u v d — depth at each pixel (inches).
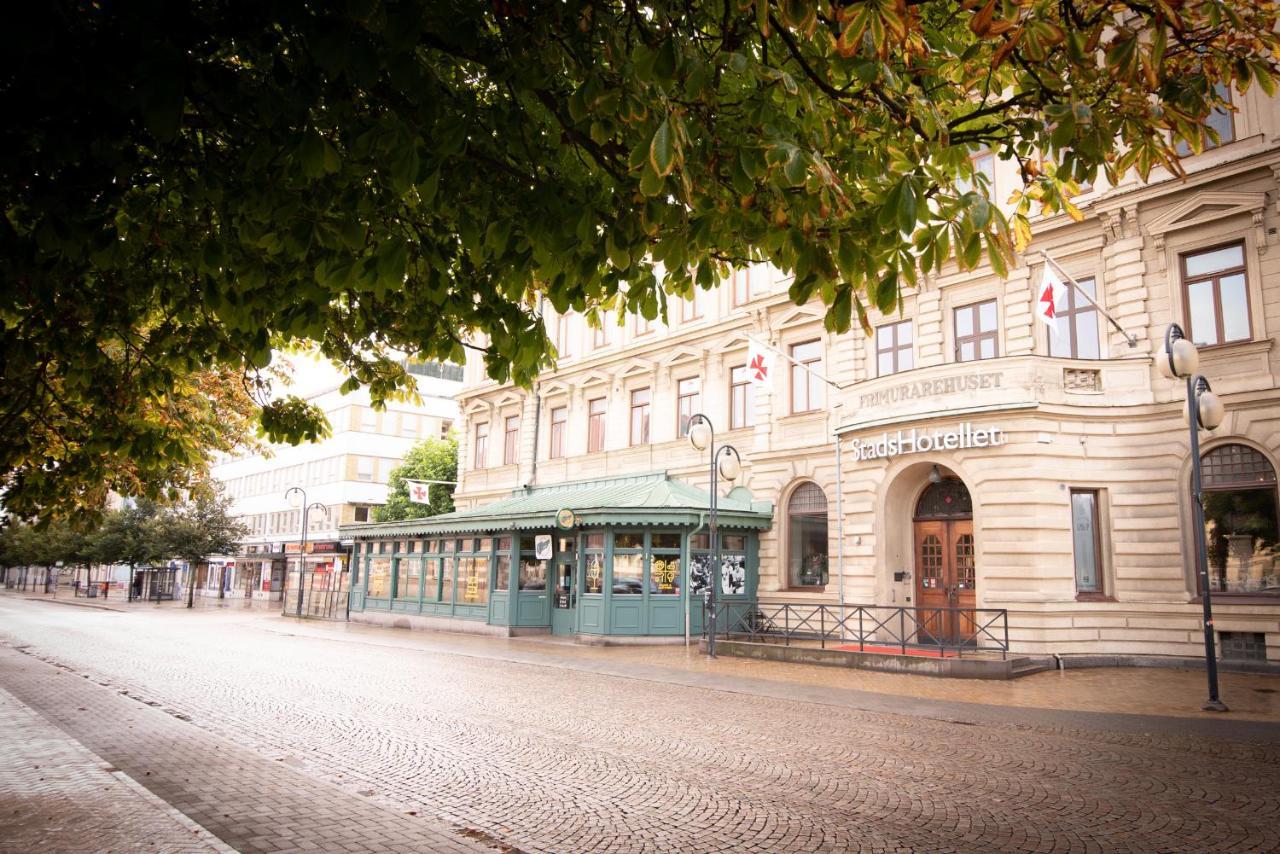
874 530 796.6
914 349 863.7
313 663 729.0
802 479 944.9
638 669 670.5
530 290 234.4
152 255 224.4
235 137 176.6
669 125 128.4
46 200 156.5
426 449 2049.7
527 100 200.2
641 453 1144.8
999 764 348.5
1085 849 243.9
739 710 483.5
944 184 160.4
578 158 202.1
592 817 273.9
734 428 1040.8
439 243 211.2
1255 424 648.4
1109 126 185.9
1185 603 665.6
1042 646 665.0
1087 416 706.2
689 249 174.2
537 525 960.3
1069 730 420.2
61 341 245.9
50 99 134.1
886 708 484.7
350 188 170.1
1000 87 202.8
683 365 1110.4
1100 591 700.7
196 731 418.3
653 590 900.6
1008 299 800.9
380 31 142.1
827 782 319.3
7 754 325.1
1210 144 692.1
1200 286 697.0
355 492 2239.2
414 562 1216.8
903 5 130.3
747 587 956.6
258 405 545.3
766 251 172.7
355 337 282.2
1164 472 689.0
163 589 2400.3
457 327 257.0
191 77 142.9
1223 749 376.5
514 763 350.3
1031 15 153.6
